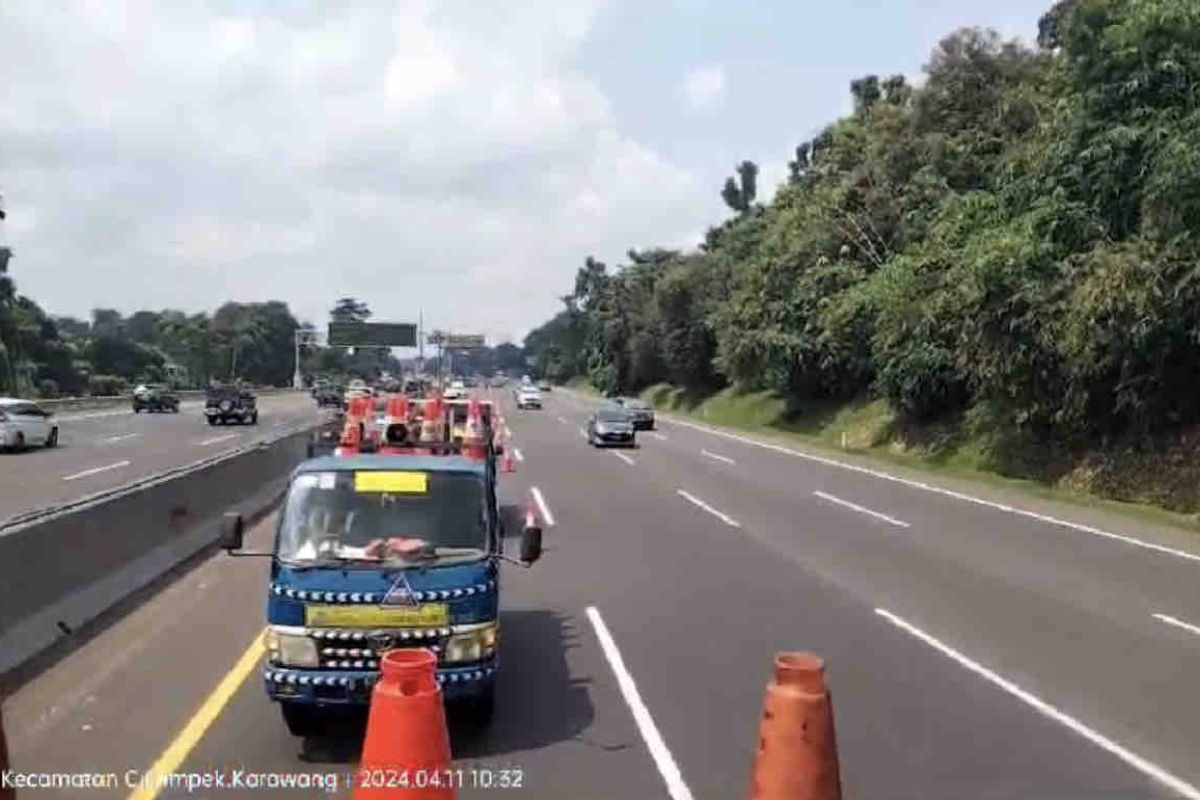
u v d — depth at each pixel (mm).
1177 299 23391
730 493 25172
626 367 111062
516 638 10648
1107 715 8125
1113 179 26766
